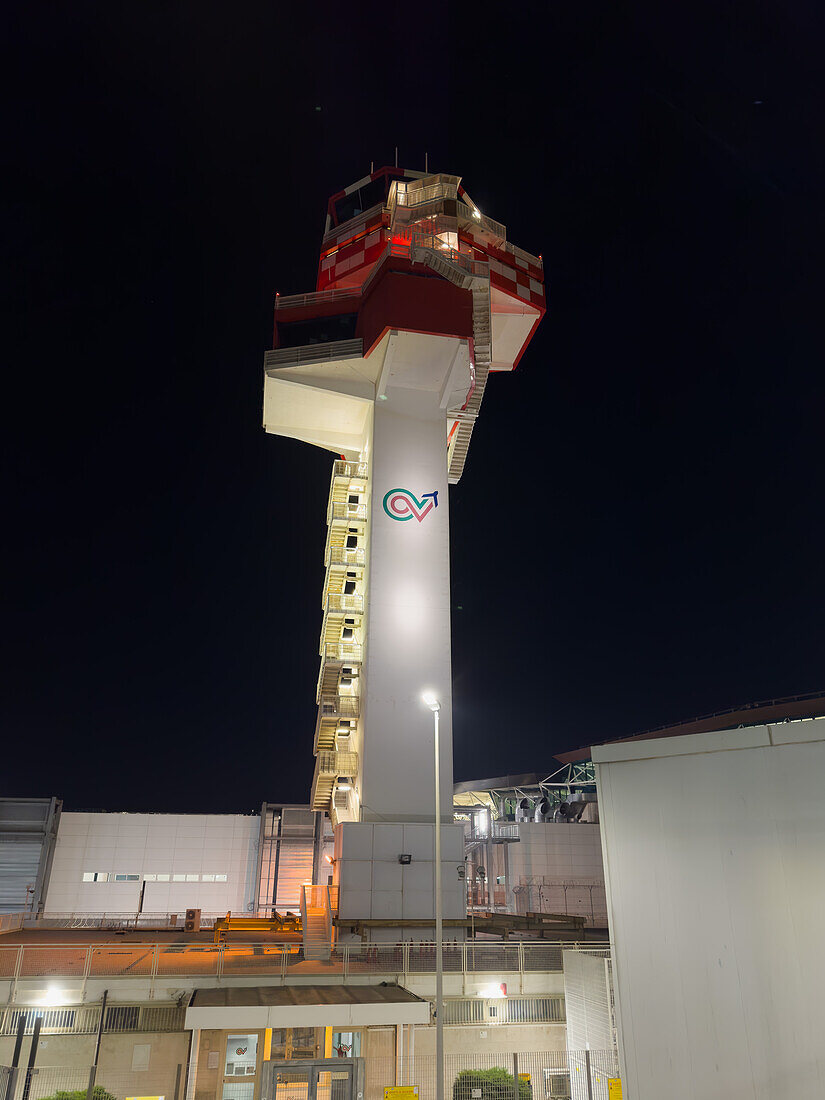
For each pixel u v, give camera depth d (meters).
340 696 39.44
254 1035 21.94
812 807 8.53
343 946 25.31
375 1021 19.45
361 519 44.38
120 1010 21.33
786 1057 8.17
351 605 42.53
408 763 35.72
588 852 70.56
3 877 57.59
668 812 10.23
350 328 43.69
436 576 39.19
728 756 9.57
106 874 60.09
